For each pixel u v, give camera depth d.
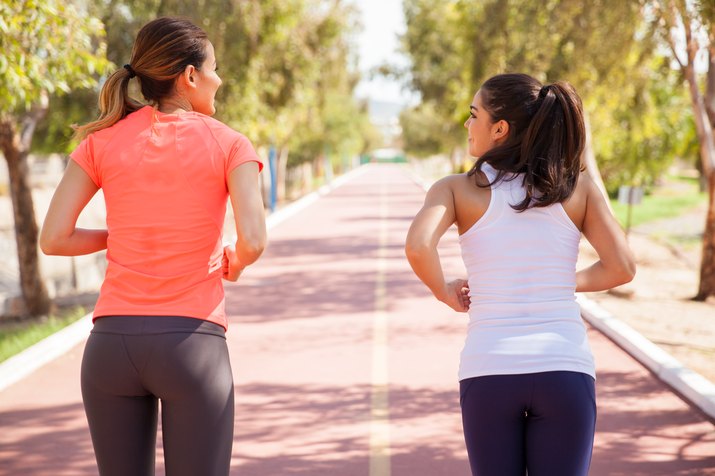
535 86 2.74
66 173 2.70
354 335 9.28
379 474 5.03
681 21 10.39
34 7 7.86
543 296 2.61
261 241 2.59
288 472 5.07
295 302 11.65
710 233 12.17
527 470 2.63
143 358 2.51
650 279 14.89
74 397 6.78
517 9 15.21
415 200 37.94
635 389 6.87
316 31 27.08
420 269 2.67
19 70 8.15
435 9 35.28
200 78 2.76
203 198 2.61
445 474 5.03
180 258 2.58
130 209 2.60
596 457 5.28
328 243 19.73
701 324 10.17
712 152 11.95
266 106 25.50
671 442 5.55
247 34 19.98
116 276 2.59
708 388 6.44
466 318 10.19
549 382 2.52
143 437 2.62
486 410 2.55
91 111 19.86
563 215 2.67
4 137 13.97
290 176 65.75
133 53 2.73
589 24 12.50
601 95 14.61
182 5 18.09
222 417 2.59
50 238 2.66
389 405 6.48
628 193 16.30
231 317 10.57
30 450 5.56
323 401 6.62
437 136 69.50
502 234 2.63
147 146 2.63
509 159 2.69
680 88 13.29
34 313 14.62
